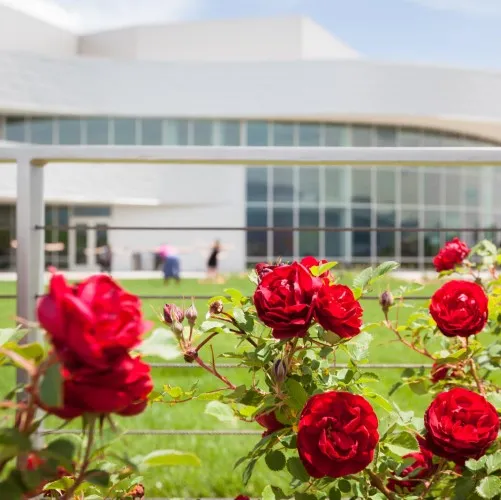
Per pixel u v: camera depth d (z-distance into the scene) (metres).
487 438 1.13
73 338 0.69
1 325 7.41
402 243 26.12
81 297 0.74
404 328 1.69
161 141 25.05
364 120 25.39
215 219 25.31
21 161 1.44
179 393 1.30
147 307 7.92
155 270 25.62
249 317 1.25
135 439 3.21
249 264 25.31
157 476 2.55
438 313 1.36
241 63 24.34
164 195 24.84
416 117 24.92
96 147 1.44
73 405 0.76
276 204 25.38
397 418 1.21
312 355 1.28
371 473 1.23
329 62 24.31
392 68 24.56
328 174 25.58
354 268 25.45
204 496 2.45
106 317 0.72
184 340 1.25
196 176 25.06
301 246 25.52
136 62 24.30
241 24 30.80
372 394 1.24
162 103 24.36
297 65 24.30
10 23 29.72
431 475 1.30
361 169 25.83
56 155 1.43
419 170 26.42
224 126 25.22
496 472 1.19
